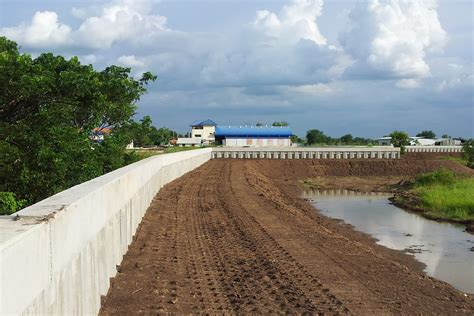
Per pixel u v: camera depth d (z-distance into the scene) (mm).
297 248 17297
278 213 25359
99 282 9281
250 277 13148
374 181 64250
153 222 19094
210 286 12125
